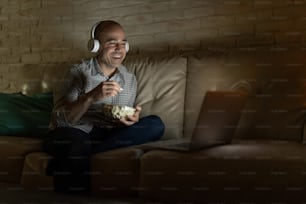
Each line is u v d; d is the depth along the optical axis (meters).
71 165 2.04
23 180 2.22
